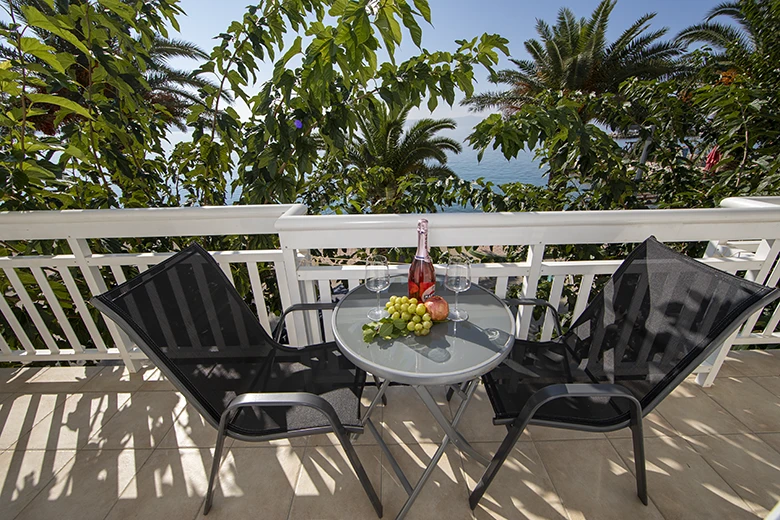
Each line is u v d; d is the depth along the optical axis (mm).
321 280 1624
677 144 2717
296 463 1408
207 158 2443
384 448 1291
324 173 2818
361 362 1026
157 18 2068
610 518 1182
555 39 11781
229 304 1421
